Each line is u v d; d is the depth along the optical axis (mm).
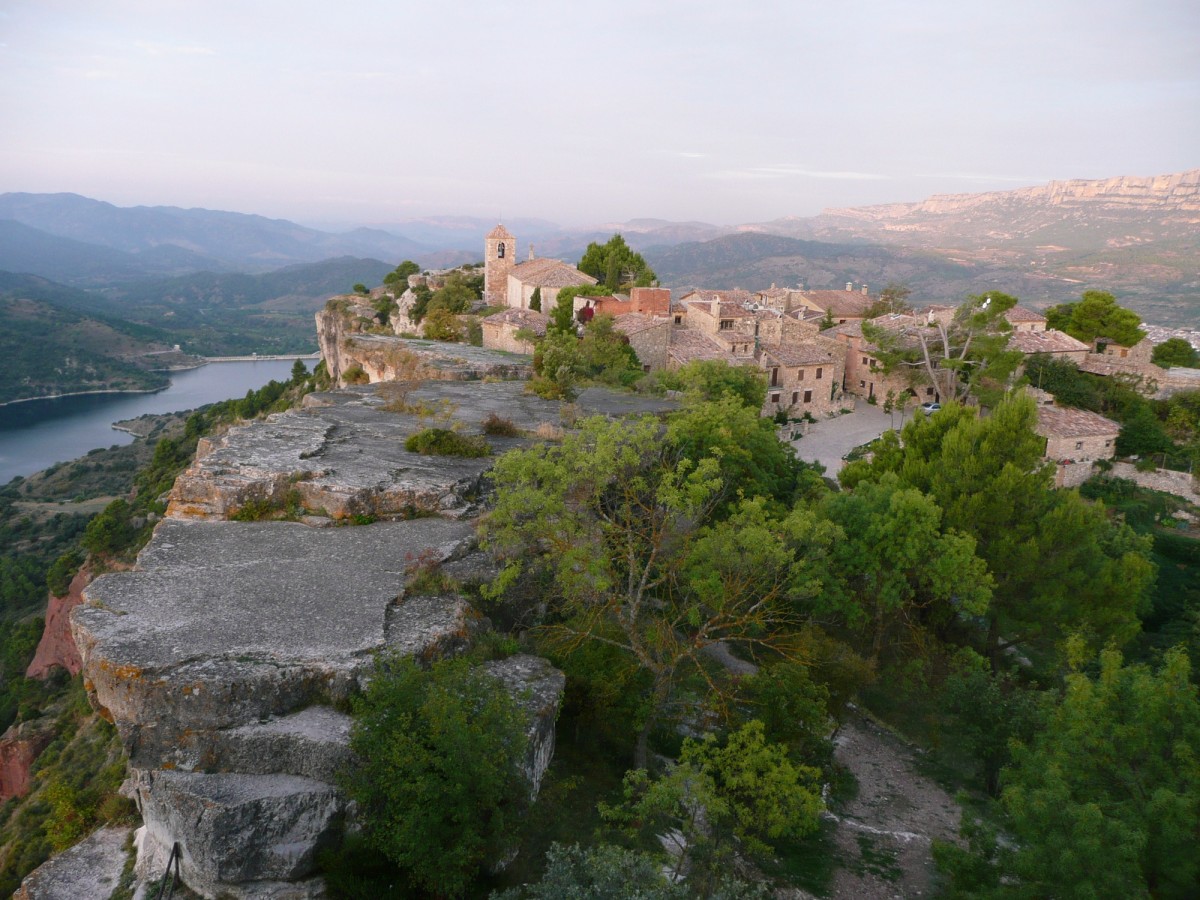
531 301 77188
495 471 18625
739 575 19609
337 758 11805
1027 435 29016
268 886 11297
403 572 17047
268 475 20875
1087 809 11953
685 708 19188
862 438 61719
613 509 20219
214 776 11836
